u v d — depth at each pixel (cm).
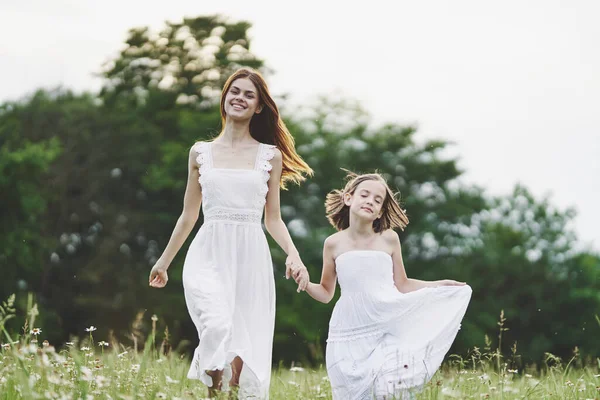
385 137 4219
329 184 3894
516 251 4122
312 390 709
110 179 3775
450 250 4028
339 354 687
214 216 674
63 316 3516
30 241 3431
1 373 538
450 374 726
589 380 744
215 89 3994
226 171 678
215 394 606
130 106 3941
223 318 626
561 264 4431
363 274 698
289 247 682
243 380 644
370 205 714
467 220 4219
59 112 3869
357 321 692
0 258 3378
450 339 682
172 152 3634
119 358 627
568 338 3850
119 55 4041
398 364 653
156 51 4038
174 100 3950
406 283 724
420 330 682
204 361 616
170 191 3709
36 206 3441
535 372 897
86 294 3522
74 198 3750
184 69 4009
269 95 711
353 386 670
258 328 662
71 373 573
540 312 3866
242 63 4031
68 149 3781
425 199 4131
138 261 3631
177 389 614
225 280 657
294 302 3388
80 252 3753
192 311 650
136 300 3366
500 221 4847
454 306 693
